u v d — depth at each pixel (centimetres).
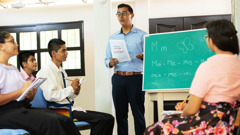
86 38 620
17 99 265
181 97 347
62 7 625
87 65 619
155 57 356
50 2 585
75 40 623
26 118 268
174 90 345
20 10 637
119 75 370
